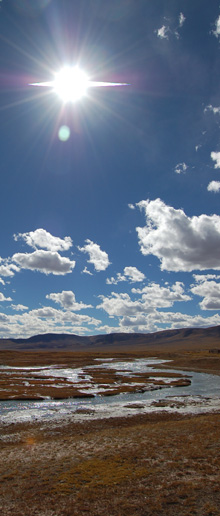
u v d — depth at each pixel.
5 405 45.50
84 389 60.12
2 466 20.72
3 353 176.38
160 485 16.50
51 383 68.50
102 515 13.89
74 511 14.25
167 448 22.50
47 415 38.94
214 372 91.81
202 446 22.39
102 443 25.03
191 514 13.72
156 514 13.83
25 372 93.19
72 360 141.38
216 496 15.16
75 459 21.25
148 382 70.94
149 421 35.22
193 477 17.33
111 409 42.25
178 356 160.12
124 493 15.77
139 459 20.52
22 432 31.23
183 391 59.34
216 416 34.06
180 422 31.94
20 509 14.62
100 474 18.25
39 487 16.89
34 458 22.11
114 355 180.50
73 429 32.12
